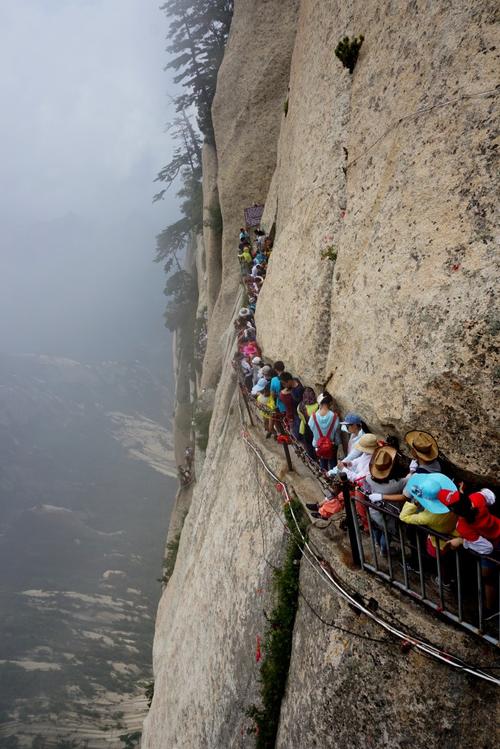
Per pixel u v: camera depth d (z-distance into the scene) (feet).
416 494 19.20
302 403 32.71
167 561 113.39
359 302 27.45
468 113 22.35
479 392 18.94
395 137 27.63
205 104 120.67
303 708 23.72
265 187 92.43
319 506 28.19
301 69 53.26
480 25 22.98
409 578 22.06
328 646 22.79
